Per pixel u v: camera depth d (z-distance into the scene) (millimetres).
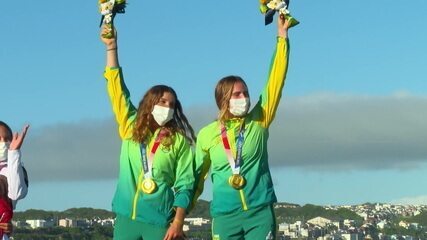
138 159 12891
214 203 12859
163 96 12844
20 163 14250
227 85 12781
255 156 12758
